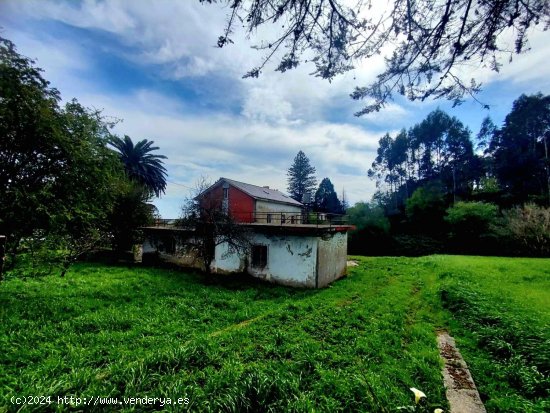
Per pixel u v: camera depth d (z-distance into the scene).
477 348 6.23
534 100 40.53
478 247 32.16
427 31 2.90
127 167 31.39
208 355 5.12
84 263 16.31
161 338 6.15
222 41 2.79
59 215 8.63
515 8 2.58
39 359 4.98
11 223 7.98
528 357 5.35
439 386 4.50
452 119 54.19
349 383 4.27
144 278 12.84
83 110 9.83
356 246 39.94
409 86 3.27
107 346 5.61
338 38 3.00
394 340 6.32
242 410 3.62
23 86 7.73
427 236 39.69
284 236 14.04
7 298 8.03
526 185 40.38
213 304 9.43
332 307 8.88
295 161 63.88
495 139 48.41
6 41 7.24
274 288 12.75
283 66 3.11
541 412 3.79
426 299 10.65
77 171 9.28
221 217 13.61
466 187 48.75
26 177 8.53
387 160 63.16
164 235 18.19
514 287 12.19
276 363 4.98
